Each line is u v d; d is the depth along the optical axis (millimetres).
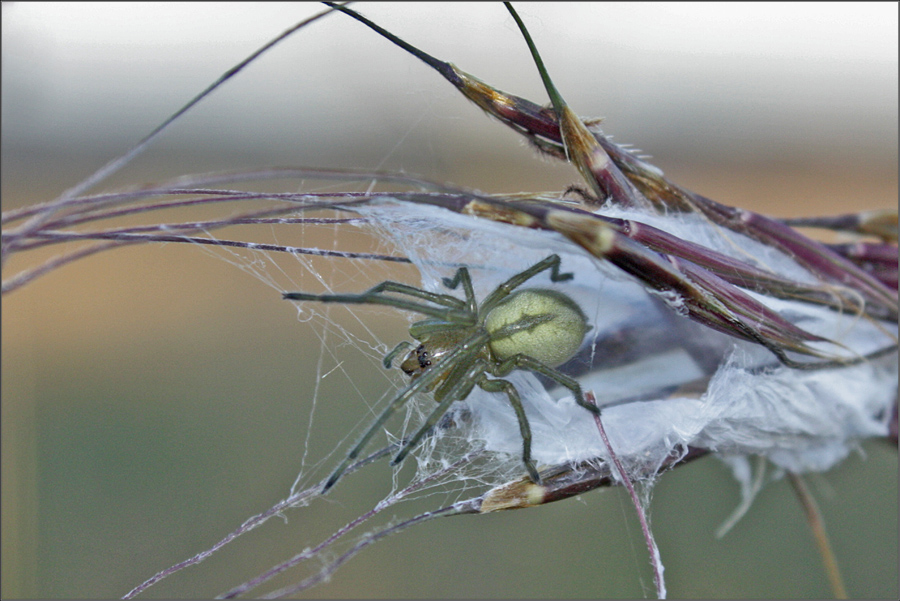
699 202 131
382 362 139
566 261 136
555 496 129
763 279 130
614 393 135
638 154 131
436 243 135
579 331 135
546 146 130
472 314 136
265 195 127
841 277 133
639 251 128
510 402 134
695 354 134
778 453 135
